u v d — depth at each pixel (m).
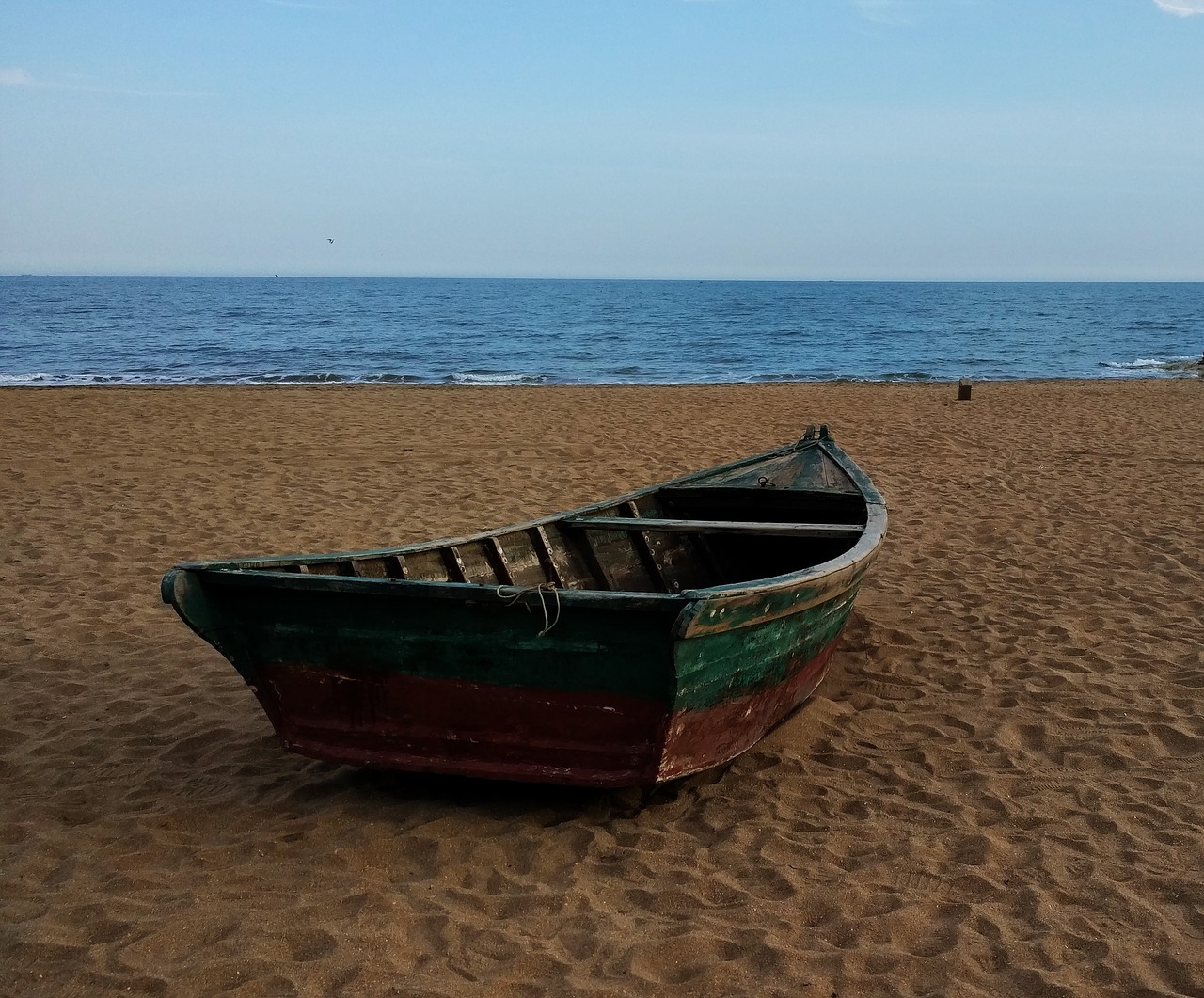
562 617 4.15
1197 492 11.62
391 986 3.28
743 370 31.17
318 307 78.62
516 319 61.97
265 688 4.62
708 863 4.13
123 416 16.75
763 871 4.05
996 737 5.35
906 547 9.33
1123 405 19.91
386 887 3.93
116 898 3.82
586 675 4.27
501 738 4.45
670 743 4.31
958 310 79.44
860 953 3.47
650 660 4.17
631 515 7.02
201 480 11.89
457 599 4.18
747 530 6.02
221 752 5.24
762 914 3.72
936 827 4.41
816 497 7.20
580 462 13.41
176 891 3.89
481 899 3.84
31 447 13.76
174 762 5.12
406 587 4.19
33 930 3.59
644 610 4.03
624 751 4.36
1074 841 4.24
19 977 3.33
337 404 18.91
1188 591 7.86
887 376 28.78
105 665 6.39
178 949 3.50
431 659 4.38
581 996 3.24
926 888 3.90
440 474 12.48
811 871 4.04
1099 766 5.01
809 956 3.45
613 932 3.61
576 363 32.81
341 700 4.57
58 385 22.64
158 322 54.38
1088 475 12.73
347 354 35.09
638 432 15.94
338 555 5.05
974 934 3.58
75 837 4.31
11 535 9.34
